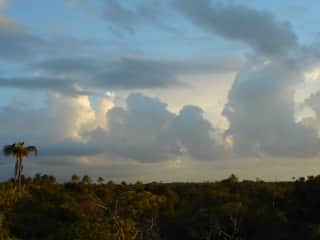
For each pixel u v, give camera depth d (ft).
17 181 286.46
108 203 229.25
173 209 245.45
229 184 326.65
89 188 330.75
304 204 220.02
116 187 348.18
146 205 231.71
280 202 231.91
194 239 205.98
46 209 229.25
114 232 150.00
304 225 199.41
